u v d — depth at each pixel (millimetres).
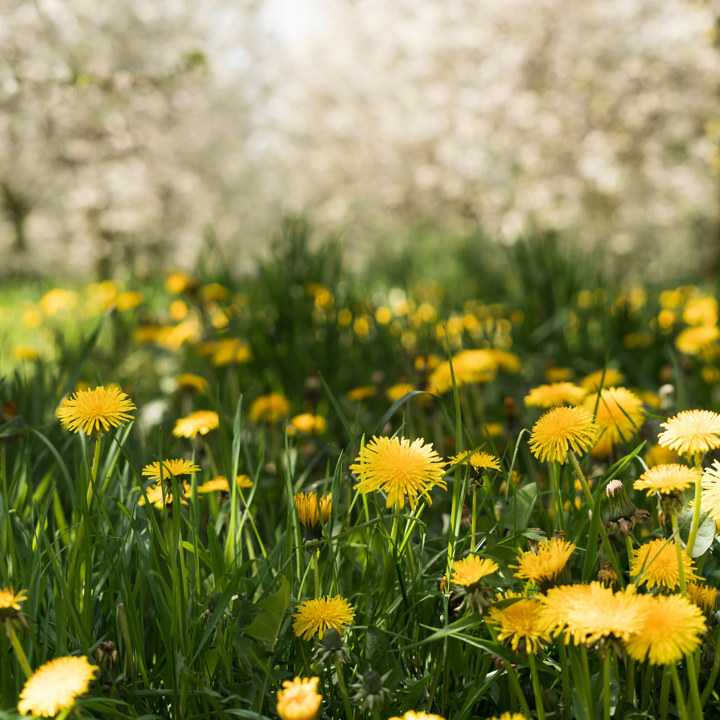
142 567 1074
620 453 1446
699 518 966
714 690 987
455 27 11953
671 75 10648
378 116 13969
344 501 1479
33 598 979
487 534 1064
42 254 16500
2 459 1327
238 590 1137
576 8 10945
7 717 817
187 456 1752
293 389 2697
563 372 2242
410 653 1077
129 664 971
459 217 12984
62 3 7371
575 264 4102
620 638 770
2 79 5004
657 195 12172
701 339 2199
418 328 3295
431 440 1938
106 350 3385
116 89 5238
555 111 11469
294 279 3484
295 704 754
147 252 15594
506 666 884
